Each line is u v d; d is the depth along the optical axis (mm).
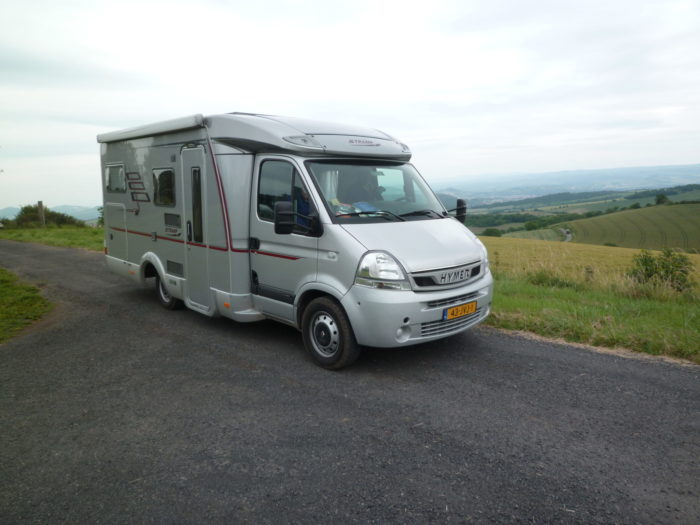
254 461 3232
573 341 5594
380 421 3746
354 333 4500
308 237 4812
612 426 3590
